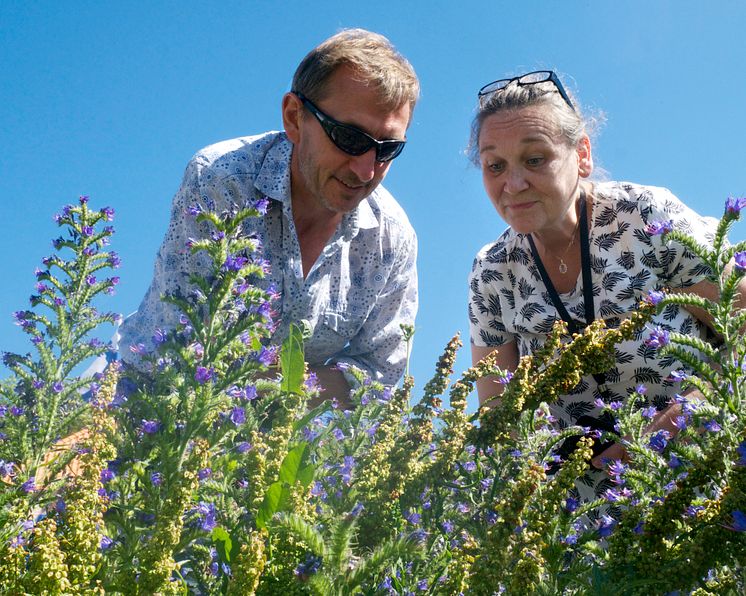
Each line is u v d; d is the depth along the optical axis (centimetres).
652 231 226
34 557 129
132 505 195
